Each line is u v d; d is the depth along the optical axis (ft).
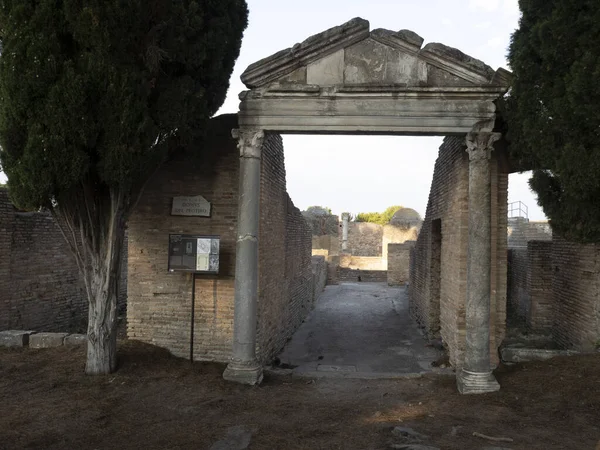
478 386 25.54
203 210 29.81
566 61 21.80
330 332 48.80
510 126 25.64
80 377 26.17
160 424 21.11
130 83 23.04
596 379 24.94
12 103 22.15
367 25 26.03
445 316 34.76
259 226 30.07
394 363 36.42
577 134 21.62
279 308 38.73
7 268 37.22
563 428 20.86
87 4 21.95
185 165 30.07
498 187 29.30
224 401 24.11
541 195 24.73
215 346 29.84
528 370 27.73
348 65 26.48
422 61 26.22
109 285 26.48
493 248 29.14
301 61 26.37
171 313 30.27
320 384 28.02
